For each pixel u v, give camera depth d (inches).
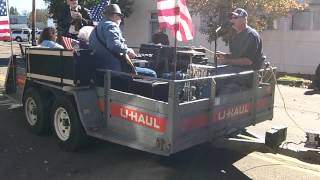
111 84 157.6
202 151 177.3
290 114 253.9
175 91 132.7
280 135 183.3
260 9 411.2
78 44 199.9
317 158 170.1
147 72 180.1
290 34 463.5
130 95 146.7
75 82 161.3
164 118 135.6
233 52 185.3
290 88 360.8
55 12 535.8
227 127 158.4
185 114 137.4
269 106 183.3
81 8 252.7
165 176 148.7
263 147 181.0
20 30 1368.1
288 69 468.4
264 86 178.4
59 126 176.4
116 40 167.3
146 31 590.9
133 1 598.2
